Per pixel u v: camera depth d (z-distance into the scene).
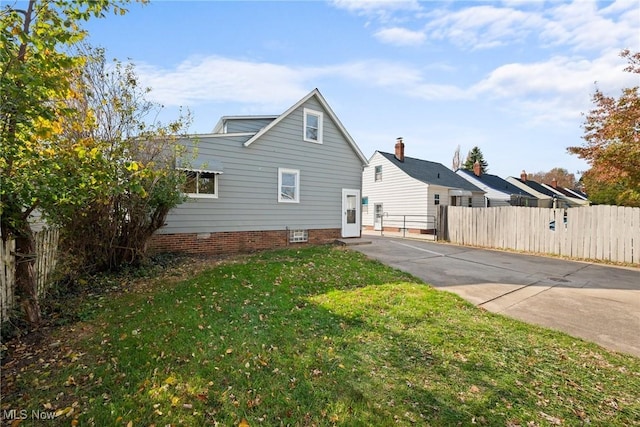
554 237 11.42
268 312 4.65
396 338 3.90
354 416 2.46
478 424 2.43
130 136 6.60
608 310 5.23
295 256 9.30
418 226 20.53
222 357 3.30
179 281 6.22
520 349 3.71
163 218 7.45
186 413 2.44
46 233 4.91
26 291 3.97
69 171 3.93
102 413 2.42
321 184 13.02
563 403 2.72
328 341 3.77
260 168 11.16
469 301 5.60
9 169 3.47
